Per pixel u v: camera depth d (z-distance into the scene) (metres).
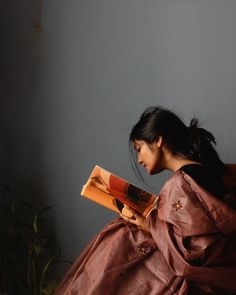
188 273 1.29
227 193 1.40
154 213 1.41
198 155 1.44
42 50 2.12
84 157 2.13
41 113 2.14
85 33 2.09
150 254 1.41
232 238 1.32
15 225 2.15
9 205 2.18
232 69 1.97
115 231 1.52
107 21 2.07
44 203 2.17
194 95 2.01
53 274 2.16
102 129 2.10
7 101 2.16
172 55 2.02
